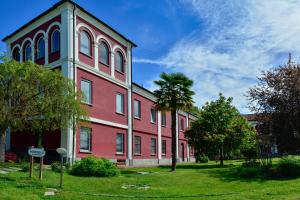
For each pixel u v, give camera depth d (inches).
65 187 523.5
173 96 1007.6
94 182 603.2
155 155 1392.7
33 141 936.9
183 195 525.7
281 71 837.8
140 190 565.3
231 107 1283.2
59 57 908.6
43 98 656.4
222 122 1258.0
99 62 999.6
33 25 1006.4
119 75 1104.8
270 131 836.6
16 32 1055.0
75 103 687.1
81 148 892.6
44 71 669.3
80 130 892.6
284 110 807.1
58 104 665.0
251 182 676.1
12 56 1075.3
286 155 838.5
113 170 713.6
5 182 494.0
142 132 1277.1
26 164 698.8
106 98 1016.2
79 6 923.4
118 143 1081.4
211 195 527.8
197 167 1158.3
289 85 812.0
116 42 1099.3
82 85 919.0
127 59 1156.5
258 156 959.6
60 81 681.6
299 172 711.7
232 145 1258.6
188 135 1330.0
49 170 696.4
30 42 1016.2
